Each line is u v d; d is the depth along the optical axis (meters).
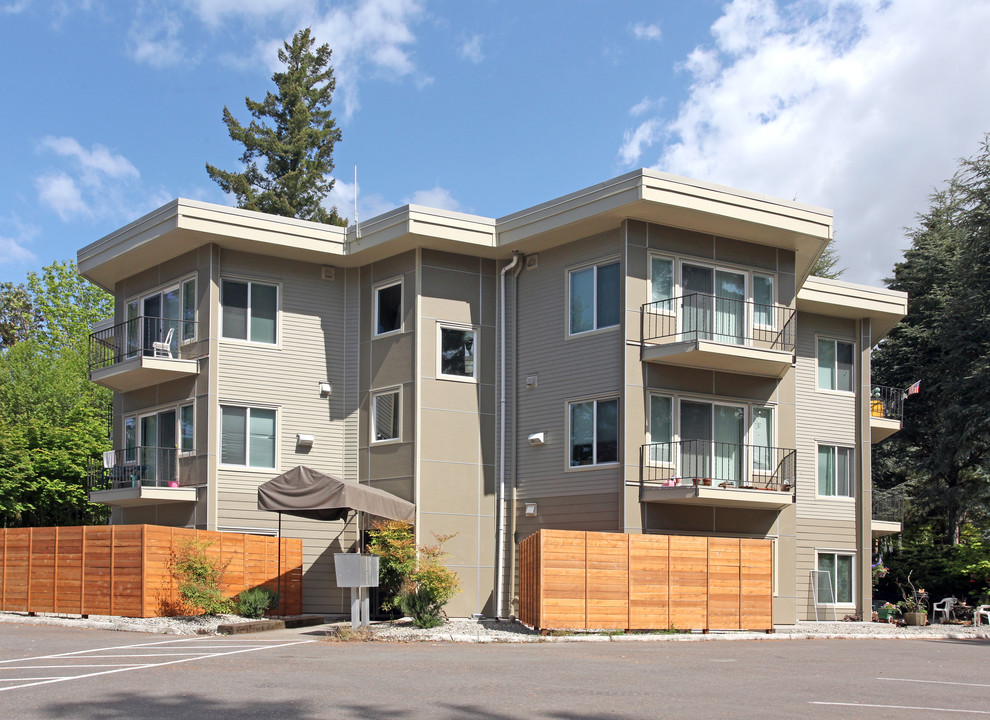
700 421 24.28
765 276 25.38
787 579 25.14
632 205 22.81
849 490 29.91
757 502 23.58
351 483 22.27
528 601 21.36
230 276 25.88
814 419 29.44
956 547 36.25
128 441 27.95
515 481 25.27
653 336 23.56
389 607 22.03
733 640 20.38
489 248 25.69
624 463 22.88
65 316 55.56
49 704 10.15
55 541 22.92
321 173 47.69
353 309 27.03
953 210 44.38
